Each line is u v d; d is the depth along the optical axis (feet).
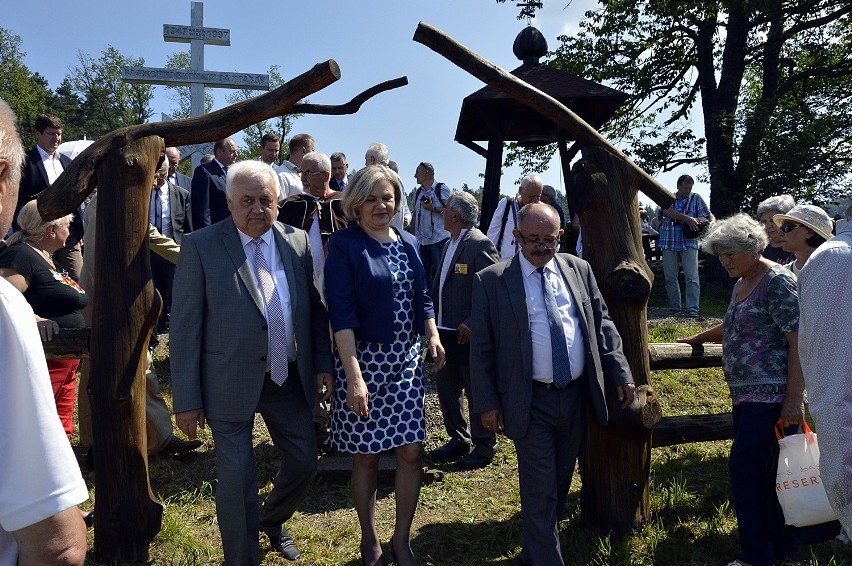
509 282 10.77
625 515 11.98
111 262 10.73
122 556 10.80
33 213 12.78
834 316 6.62
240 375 9.80
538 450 10.44
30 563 3.92
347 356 9.97
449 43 12.04
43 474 3.88
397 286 10.55
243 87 47.01
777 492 10.16
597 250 12.29
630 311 12.03
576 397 10.78
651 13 61.31
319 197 15.83
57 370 12.26
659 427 13.73
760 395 10.69
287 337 10.30
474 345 10.82
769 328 10.73
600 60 63.46
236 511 9.74
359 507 10.69
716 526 12.41
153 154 11.06
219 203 21.79
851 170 55.31
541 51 22.84
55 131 20.18
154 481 13.92
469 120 23.41
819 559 11.60
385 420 10.35
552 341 10.52
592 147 12.45
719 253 10.98
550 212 10.61
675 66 64.59
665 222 32.83
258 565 10.07
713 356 13.89
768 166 52.85
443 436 17.25
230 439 9.82
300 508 13.32
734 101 57.62
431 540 12.21
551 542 10.19
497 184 22.29
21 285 12.33
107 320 10.69
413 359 10.71
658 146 62.08
